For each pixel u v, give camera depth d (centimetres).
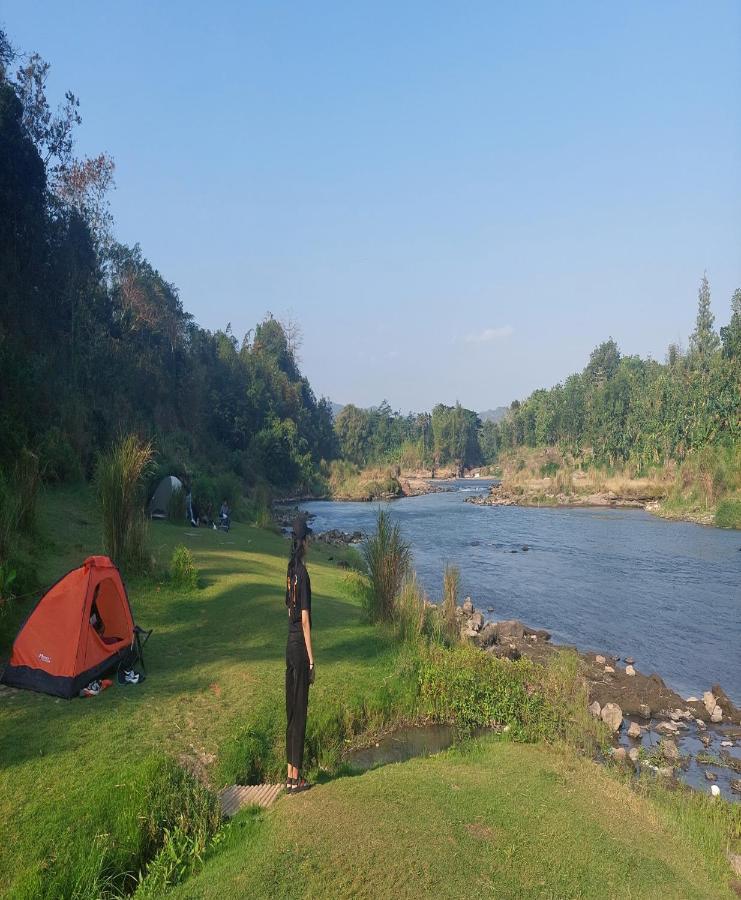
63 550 1515
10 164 3056
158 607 1293
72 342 3812
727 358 7100
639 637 1752
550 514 5669
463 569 2770
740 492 5112
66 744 705
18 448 2075
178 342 6888
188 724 789
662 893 514
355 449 13138
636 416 8344
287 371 11500
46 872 512
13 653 870
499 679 1071
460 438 14838
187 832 579
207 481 2903
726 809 771
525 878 505
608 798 692
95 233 4966
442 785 653
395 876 483
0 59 3344
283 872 484
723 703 1253
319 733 858
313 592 1603
